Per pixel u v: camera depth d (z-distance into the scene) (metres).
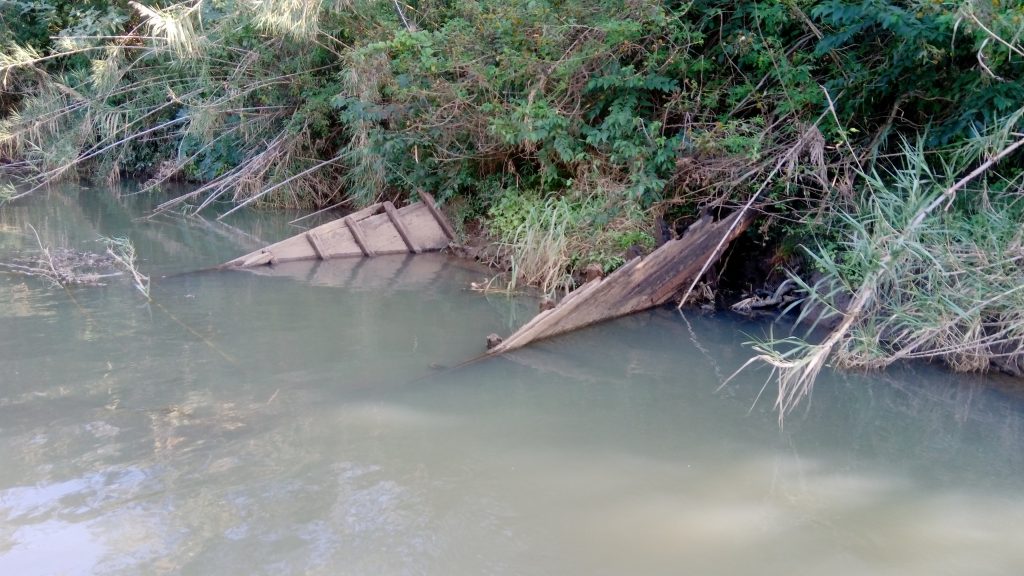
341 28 12.29
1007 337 5.89
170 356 5.68
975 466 4.39
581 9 9.18
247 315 6.86
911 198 6.12
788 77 8.06
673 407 5.14
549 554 3.36
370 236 9.91
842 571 3.32
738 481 4.11
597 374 5.75
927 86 7.33
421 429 4.62
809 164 7.68
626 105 9.08
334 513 3.62
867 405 5.30
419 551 3.34
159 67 14.86
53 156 14.24
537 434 4.62
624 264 7.58
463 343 6.36
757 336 6.84
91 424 4.47
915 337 6.11
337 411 4.83
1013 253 5.85
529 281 8.48
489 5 9.86
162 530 3.43
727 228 7.90
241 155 14.28
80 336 6.08
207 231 11.09
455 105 10.02
